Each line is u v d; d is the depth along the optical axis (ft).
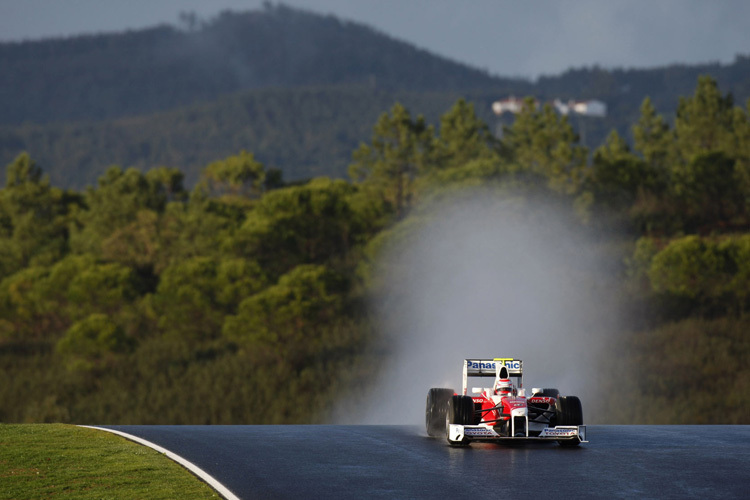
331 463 129.08
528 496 104.53
